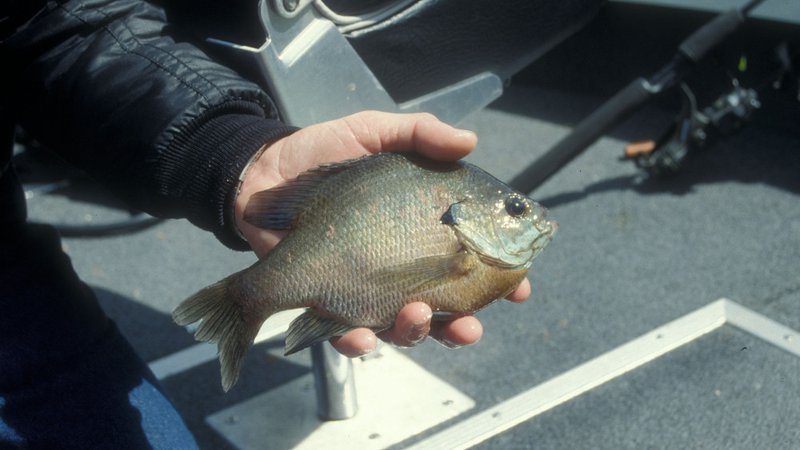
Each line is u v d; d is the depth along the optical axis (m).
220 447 0.94
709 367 0.98
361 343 0.58
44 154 1.34
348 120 0.65
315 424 0.95
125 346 0.80
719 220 1.23
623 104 1.15
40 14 0.71
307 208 0.58
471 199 0.58
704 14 1.41
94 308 0.80
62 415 0.73
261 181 0.65
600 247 1.19
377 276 0.57
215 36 0.73
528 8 0.81
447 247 0.57
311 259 0.57
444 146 0.58
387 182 0.57
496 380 1.00
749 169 1.33
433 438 0.92
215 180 0.65
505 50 0.82
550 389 0.96
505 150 1.42
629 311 1.08
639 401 0.95
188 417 0.98
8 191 0.79
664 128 1.46
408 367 1.02
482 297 0.59
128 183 0.69
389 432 0.93
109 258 1.24
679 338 1.02
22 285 0.76
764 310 1.06
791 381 0.96
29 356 0.73
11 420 0.71
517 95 1.60
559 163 1.16
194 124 0.67
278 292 0.57
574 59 1.57
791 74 1.25
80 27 0.71
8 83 0.73
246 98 0.69
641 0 1.44
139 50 0.70
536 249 0.60
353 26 0.75
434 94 0.81
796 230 1.20
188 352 1.07
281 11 0.69
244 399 1.00
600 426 0.92
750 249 1.17
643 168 1.32
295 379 1.02
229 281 0.58
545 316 1.08
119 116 0.68
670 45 1.46
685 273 1.13
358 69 0.74
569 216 1.26
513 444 0.91
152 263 1.23
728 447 0.88
